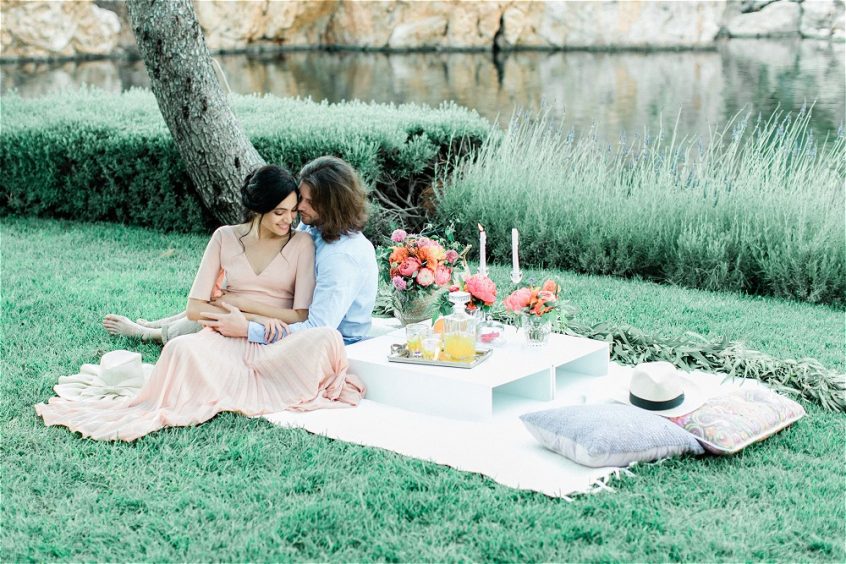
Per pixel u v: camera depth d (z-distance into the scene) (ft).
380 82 69.72
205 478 10.88
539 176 25.59
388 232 25.84
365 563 9.05
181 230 26.89
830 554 9.25
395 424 12.52
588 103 57.16
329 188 13.80
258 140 26.09
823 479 10.98
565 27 86.12
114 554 9.31
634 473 11.00
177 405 12.76
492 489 10.59
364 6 89.20
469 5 86.89
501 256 24.85
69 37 78.02
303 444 11.81
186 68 22.94
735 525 9.74
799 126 24.82
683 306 19.74
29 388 14.15
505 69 76.13
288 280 14.07
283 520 9.74
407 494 10.37
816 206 22.45
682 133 45.32
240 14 85.51
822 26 84.28
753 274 21.97
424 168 28.60
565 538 9.46
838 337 17.44
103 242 25.34
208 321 13.69
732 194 23.32
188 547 9.34
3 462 11.47
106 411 12.96
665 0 83.05
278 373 13.32
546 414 11.65
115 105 31.22
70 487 10.79
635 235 23.31
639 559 9.07
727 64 73.00
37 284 20.80
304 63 82.17
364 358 13.61
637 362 15.33
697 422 11.82
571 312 14.17
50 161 27.45
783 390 13.94
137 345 16.40
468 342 13.12
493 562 9.05
